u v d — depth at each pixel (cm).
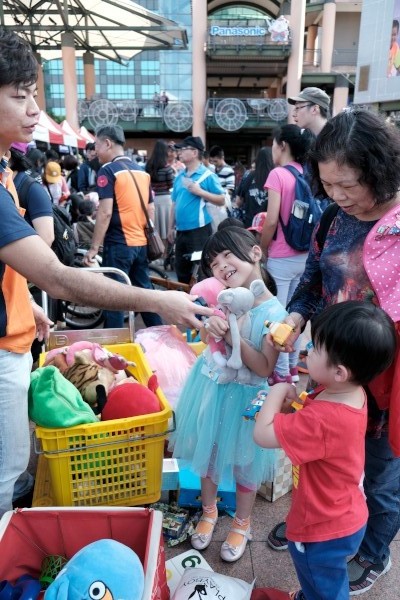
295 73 2261
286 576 191
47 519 154
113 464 181
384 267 141
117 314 376
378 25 1186
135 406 186
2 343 158
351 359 129
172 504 222
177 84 4144
